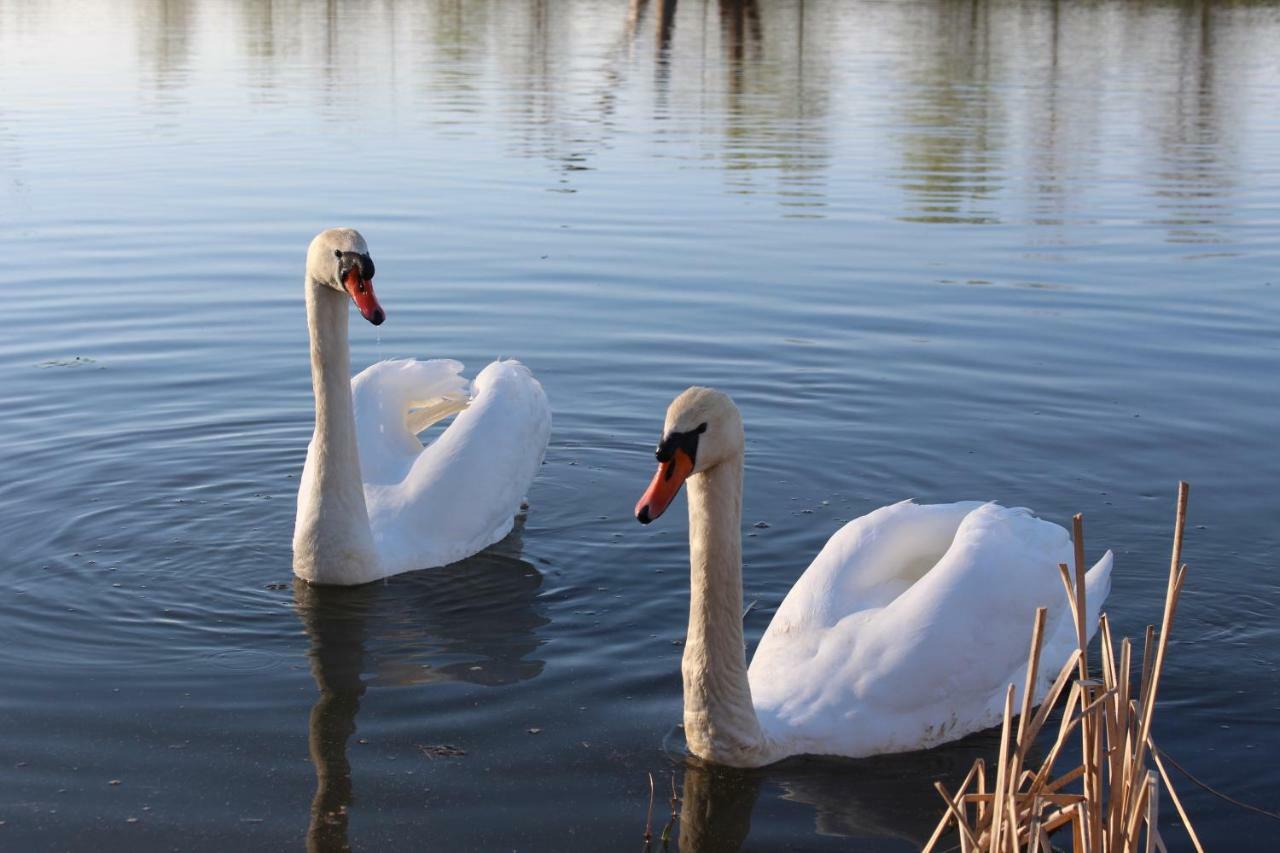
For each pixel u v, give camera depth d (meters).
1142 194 18.62
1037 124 23.92
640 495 9.49
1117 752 4.93
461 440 8.99
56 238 15.29
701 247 15.53
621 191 18.31
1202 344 12.30
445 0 48.81
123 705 6.64
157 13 41.97
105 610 7.70
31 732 6.36
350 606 7.91
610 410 10.87
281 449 10.02
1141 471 9.56
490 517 8.81
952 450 9.96
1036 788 5.04
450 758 6.20
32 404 10.61
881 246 15.73
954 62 33.00
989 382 11.35
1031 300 13.65
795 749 6.36
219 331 12.39
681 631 7.53
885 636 6.56
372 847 5.52
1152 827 4.70
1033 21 42.97
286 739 6.35
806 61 33.09
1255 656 7.12
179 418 10.48
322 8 45.19
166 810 5.74
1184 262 15.09
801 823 5.82
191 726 6.46
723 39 38.12
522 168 19.62
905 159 20.81
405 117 23.88
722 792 6.02
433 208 17.11
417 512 8.64
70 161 19.28
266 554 8.52
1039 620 4.86
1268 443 10.02
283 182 18.28
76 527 8.72
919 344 12.30
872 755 6.45
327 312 8.02
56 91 26.00
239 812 5.74
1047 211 17.55
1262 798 5.87
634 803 5.88
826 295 13.77
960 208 17.72
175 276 13.98
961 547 6.76
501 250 15.25
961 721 6.61
